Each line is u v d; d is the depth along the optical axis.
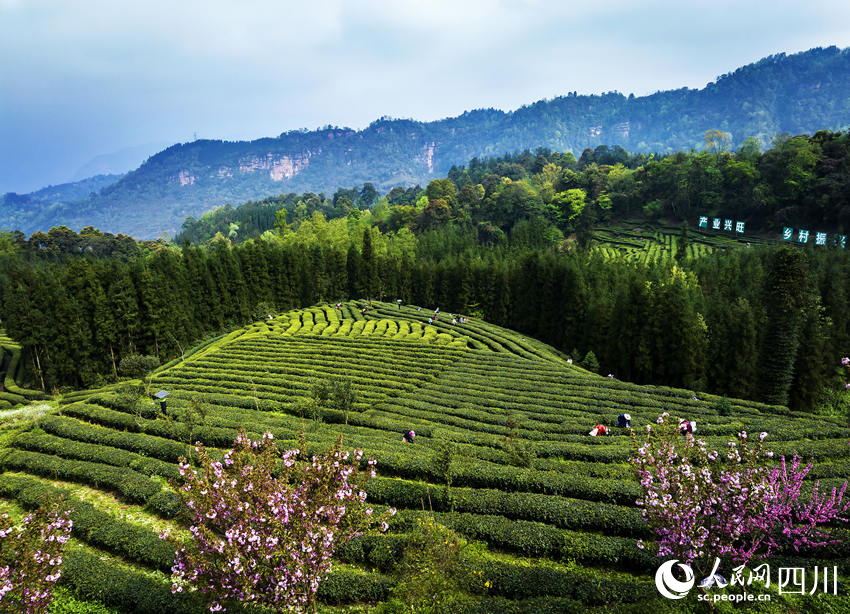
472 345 67.88
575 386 48.75
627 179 144.75
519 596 17.94
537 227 132.25
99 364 65.56
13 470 31.48
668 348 57.34
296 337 66.50
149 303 69.25
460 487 28.20
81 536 23.55
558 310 75.62
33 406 52.94
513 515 24.39
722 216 118.31
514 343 67.75
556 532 21.91
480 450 32.19
